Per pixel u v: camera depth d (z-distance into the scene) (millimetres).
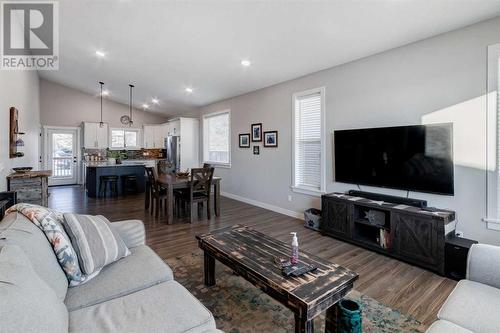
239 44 3752
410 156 3090
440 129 2834
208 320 1258
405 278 2521
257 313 1960
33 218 1529
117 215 4770
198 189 4527
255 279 1698
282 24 3102
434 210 2801
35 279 1054
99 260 1645
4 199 2740
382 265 2807
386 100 3393
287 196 4871
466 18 2604
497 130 2566
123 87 7023
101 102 8914
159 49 4352
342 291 1551
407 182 3131
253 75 4750
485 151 2631
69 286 1517
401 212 2867
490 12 2486
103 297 1428
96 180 6523
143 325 1182
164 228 4012
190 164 7672
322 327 1830
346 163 3785
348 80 3822
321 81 4203
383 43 3203
